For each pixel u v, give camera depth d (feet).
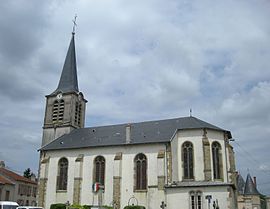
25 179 216.33
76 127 181.16
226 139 141.90
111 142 150.51
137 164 140.87
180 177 134.31
